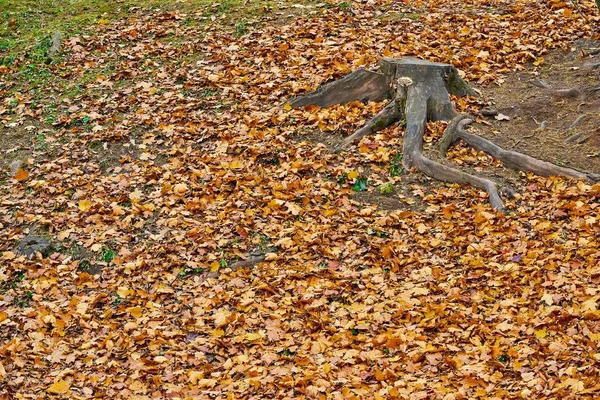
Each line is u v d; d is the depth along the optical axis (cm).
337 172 1040
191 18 1502
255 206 995
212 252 927
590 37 1277
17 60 1409
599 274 797
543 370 682
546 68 1225
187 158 1105
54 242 970
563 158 1036
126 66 1356
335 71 1237
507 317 766
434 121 1115
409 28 1361
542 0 1440
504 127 1111
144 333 804
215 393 709
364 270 875
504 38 1306
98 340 808
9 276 918
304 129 1142
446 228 935
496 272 838
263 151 1091
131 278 902
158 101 1245
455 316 777
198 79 1285
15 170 1120
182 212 995
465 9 1439
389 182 1026
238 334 798
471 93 1162
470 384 679
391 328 777
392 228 946
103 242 959
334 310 817
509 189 983
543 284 802
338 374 715
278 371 727
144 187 1059
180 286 887
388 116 1119
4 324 838
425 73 1132
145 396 718
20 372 763
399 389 678
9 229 998
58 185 1074
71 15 1591
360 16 1424
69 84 1330
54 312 852
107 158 1134
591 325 729
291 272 873
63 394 729
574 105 1124
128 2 1616
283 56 1308
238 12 1497
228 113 1198
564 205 930
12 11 1614
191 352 773
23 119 1240
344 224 955
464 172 1013
